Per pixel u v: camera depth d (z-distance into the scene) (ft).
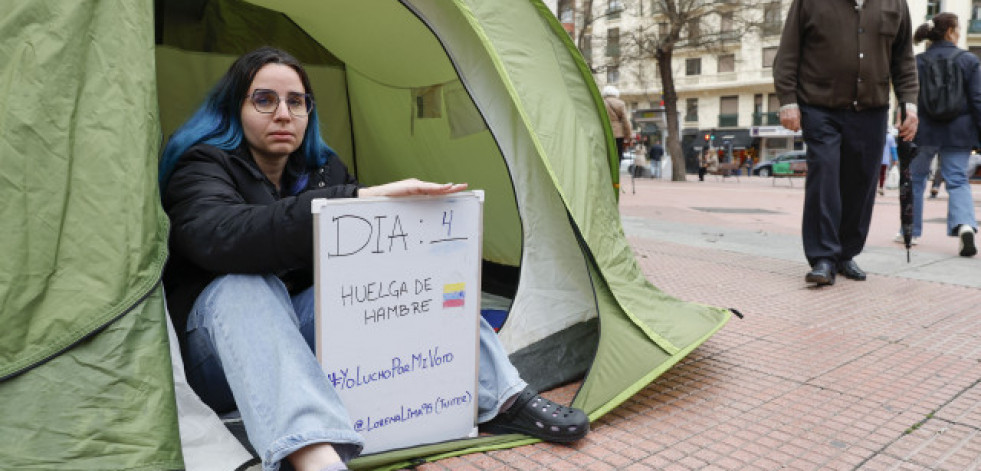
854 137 13.55
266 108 6.05
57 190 4.83
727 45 126.21
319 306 5.36
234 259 5.24
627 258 8.90
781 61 13.67
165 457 4.71
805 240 14.11
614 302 8.16
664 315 8.66
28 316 4.63
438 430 6.19
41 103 4.85
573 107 8.72
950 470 6.16
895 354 9.49
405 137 11.94
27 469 4.35
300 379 5.01
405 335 5.84
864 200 14.05
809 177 13.78
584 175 8.41
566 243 8.81
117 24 5.27
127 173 5.06
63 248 4.80
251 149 6.27
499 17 8.23
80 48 5.08
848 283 14.07
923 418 7.32
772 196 44.39
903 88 14.69
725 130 131.95
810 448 6.58
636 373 7.53
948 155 17.52
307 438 4.81
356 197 5.58
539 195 8.62
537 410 6.54
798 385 8.29
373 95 12.07
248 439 5.52
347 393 5.60
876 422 7.21
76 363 4.67
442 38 8.16
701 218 27.53
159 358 4.92
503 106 8.44
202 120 6.16
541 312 8.54
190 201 5.56
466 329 6.21
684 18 70.54
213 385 5.67
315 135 6.73
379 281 5.63
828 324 10.98
